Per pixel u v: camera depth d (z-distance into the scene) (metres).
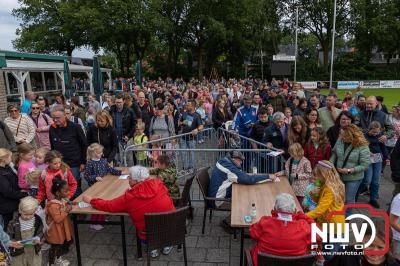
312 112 6.03
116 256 4.71
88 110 10.73
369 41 45.12
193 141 8.53
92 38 35.75
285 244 3.23
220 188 5.23
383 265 3.34
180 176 7.47
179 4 37.81
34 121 7.37
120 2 34.59
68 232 4.45
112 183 5.22
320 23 46.34
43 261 4.59
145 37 39.47
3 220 4.80
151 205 4.09
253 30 42.28
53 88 24.80
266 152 6.37
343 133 5.09
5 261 3.74
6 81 19.16
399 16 44.50
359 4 41.09
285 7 45.75
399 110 7.63
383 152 6.49
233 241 5.04
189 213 5.70
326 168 4.06
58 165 4.89
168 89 17.98
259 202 4.42
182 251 4.75
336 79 46.44
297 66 46.44
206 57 44.50
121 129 7.95
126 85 26.11
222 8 37.75
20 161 5.23
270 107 8.20
